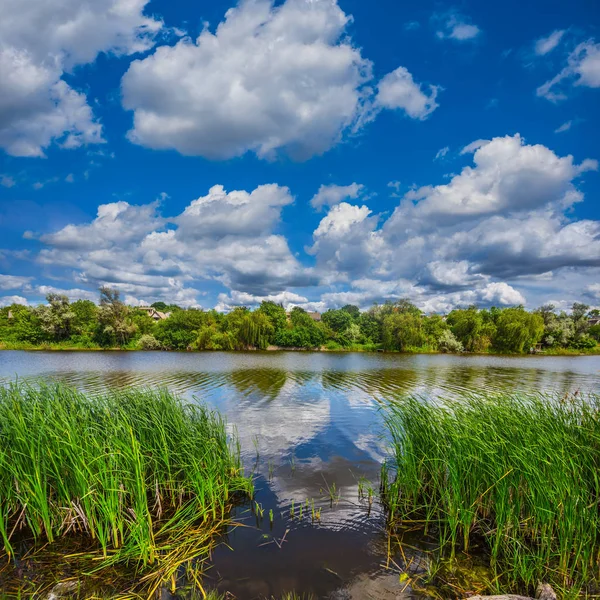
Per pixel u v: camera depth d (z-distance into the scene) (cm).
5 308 9331
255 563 607
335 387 2455
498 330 7300
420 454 809
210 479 774
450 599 523
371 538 682
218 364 4069
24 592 531
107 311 7012
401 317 7056
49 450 669
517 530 643
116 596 526
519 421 773
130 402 968
